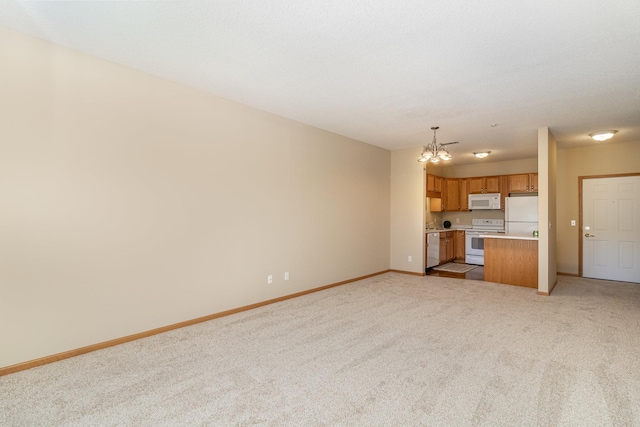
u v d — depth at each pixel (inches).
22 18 90.4
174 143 132.2
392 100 149.9
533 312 156.3
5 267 95.6
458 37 96.7
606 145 232.8
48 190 102.6
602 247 234.1
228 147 151.1
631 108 157.8
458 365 102.3
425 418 75.9
